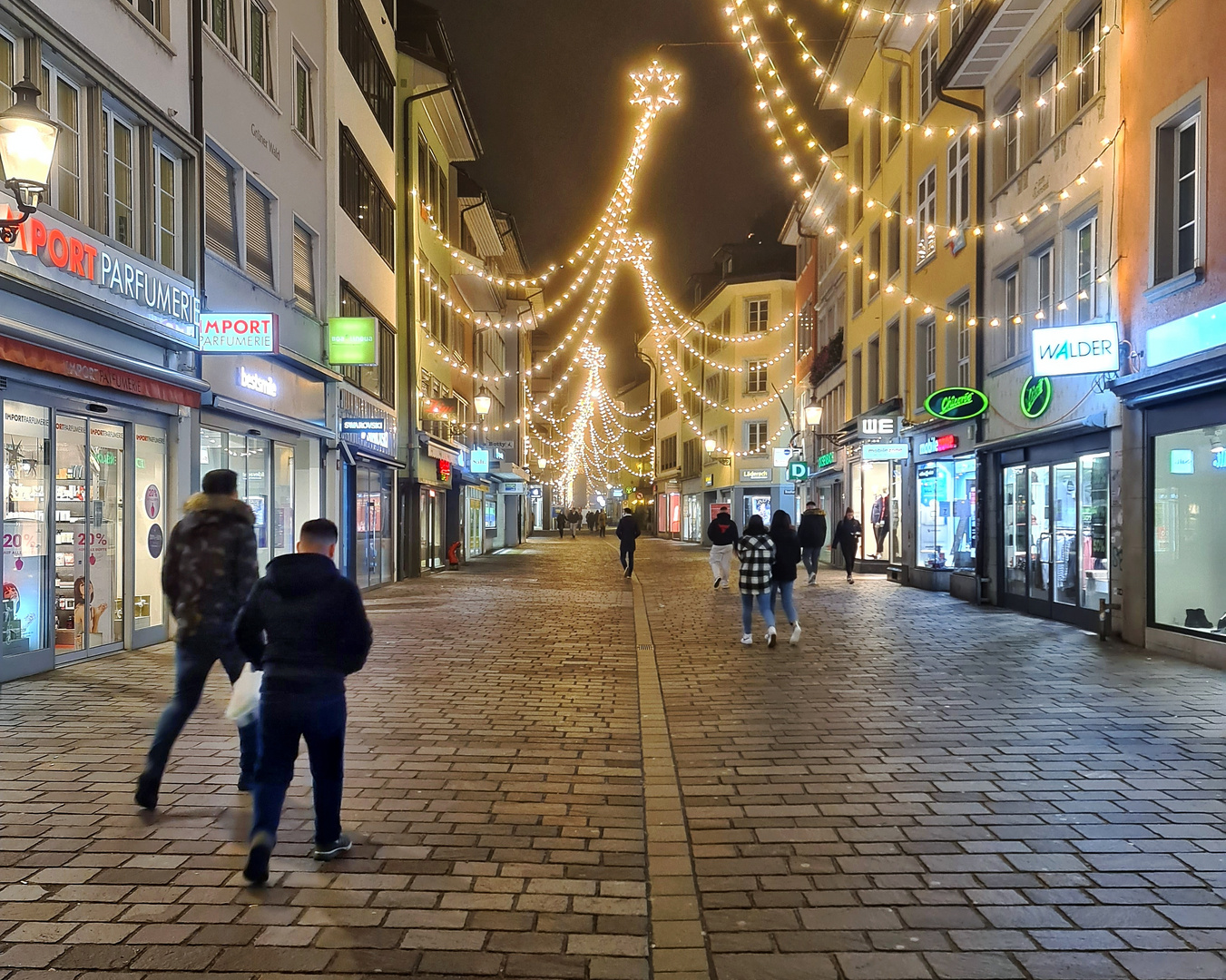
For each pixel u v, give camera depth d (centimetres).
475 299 3325
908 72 2081
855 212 2602
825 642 1134
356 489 1852
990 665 957
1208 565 972
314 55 1666
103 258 936
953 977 323
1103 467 1200
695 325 4200
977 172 1666
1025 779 554
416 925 360
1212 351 923
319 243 1677
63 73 927
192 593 502
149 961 330
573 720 712
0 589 819
